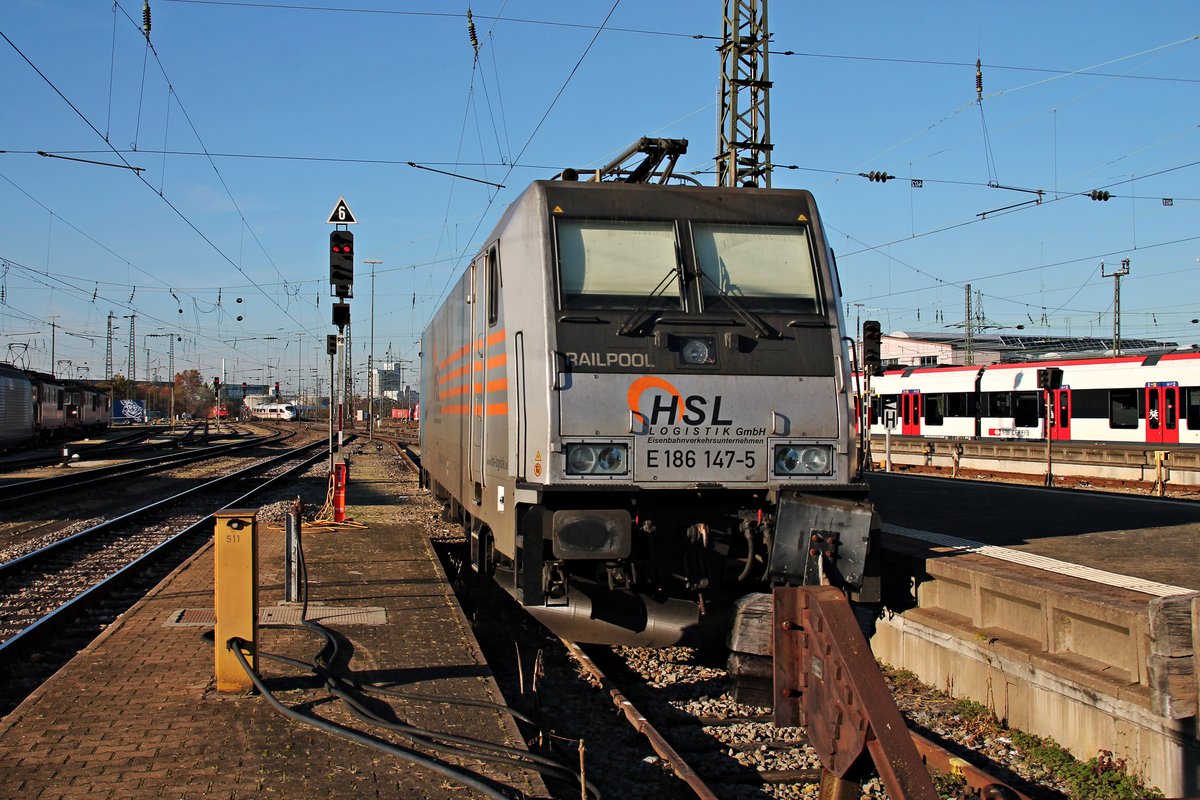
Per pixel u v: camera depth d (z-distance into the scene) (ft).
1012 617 24.32
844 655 13.83
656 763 19.97
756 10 74.64
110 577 37.50
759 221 27.32
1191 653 18.48
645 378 24.71
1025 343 224.53
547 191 26.43
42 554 43.42
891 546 30.81
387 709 19.93
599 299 25.36
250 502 70.59
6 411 128.57
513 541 25.46
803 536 23.98
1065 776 19.93
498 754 17.53
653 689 25.85
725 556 25.71
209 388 483.51
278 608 29.81
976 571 25.39
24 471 100.89
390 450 156.76
